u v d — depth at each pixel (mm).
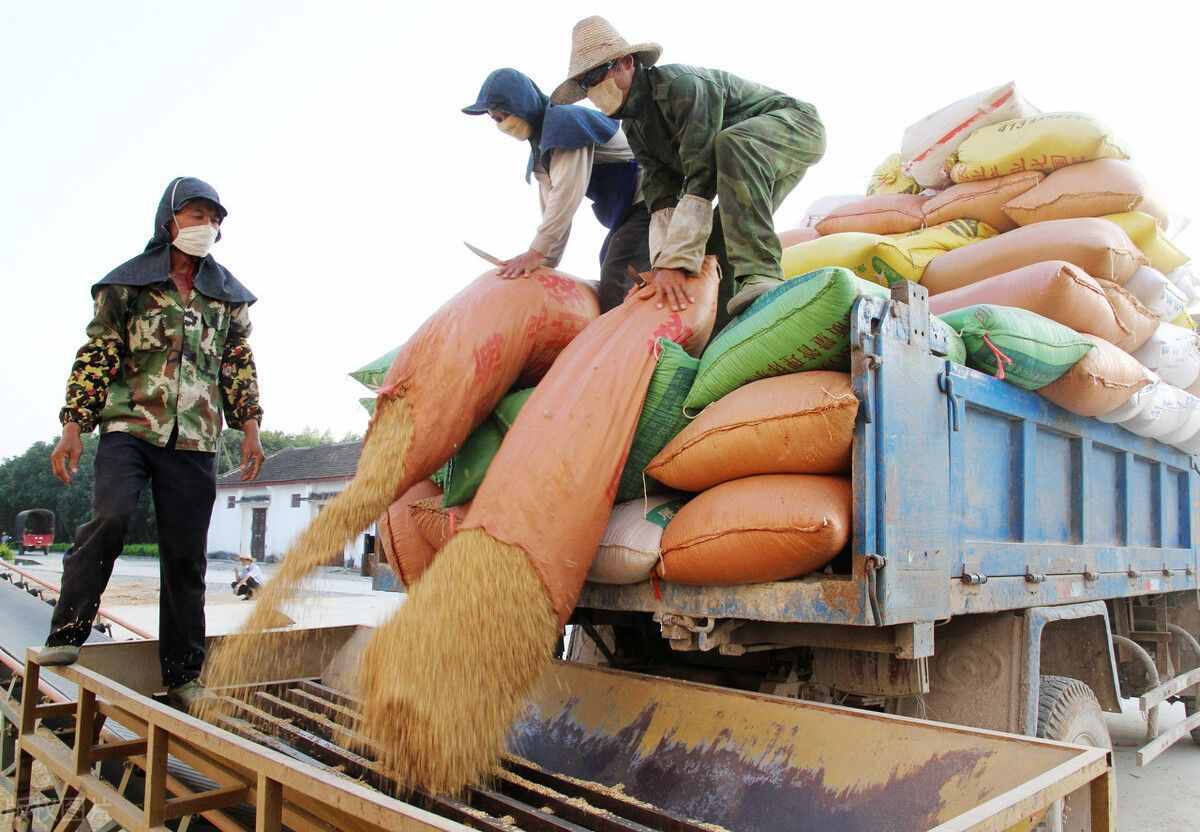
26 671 3160
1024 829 1593
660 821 2092
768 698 2420
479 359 2932
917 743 2074
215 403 3564
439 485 3436
